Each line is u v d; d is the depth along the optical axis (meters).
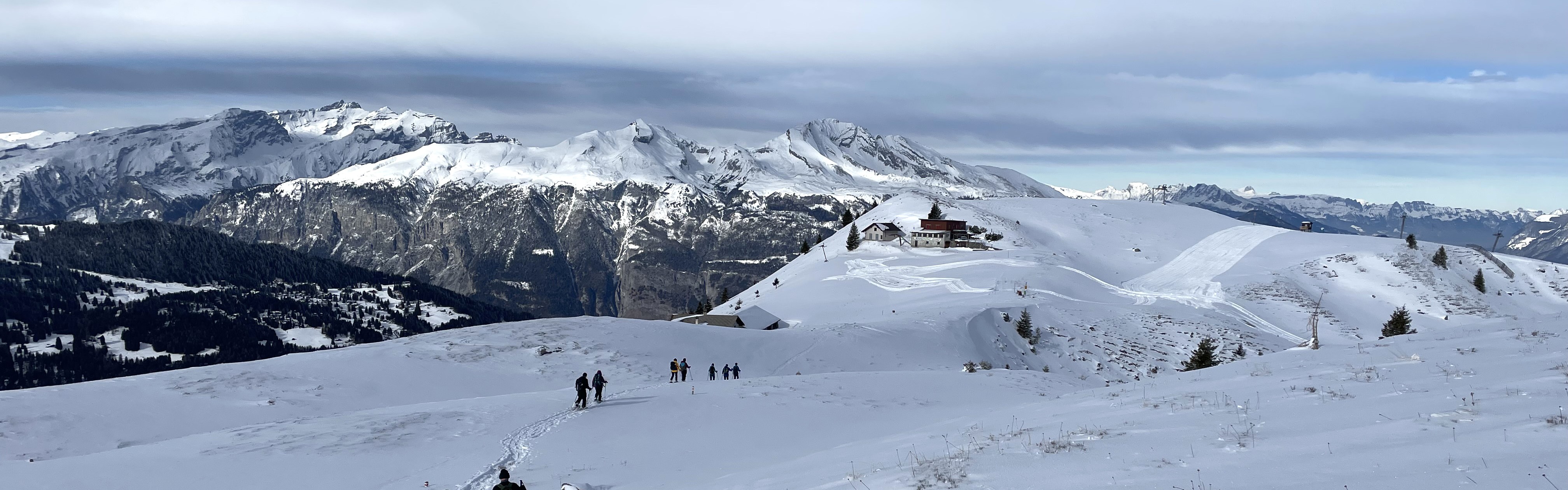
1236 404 22.75
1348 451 14.98
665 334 73.81
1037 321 101.19
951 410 38.59
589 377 60.12
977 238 182.88
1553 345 28.33
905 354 76.12
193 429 43.31
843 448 26.50
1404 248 155.38
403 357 61.03
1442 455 13.83
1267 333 106.31
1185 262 168.00
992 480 16.09
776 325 102.50
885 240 186.00
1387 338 43.47
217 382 51.25
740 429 33.41
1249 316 119.38
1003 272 143.50
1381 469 13.43
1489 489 11.57
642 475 25.83
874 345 77.19
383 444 31.23
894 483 17.12
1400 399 20.11
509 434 32.81
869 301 129.75
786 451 29.00
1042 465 16.98
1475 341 33.03
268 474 27.41
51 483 26.30
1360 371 27.16
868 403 40.12
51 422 41.44
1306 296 131.12
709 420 34.88
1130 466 15.82
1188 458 16.06
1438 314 125.25
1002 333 93.19
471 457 29.02
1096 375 86.38
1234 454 15.91
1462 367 25.25
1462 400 18.84
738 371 60.94
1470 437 14.82
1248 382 28.84
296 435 32.97
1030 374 54.94
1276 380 27.94
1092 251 182.75
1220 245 178.88
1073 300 120.19
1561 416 15.30
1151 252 181.50
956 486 16.03
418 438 32.34
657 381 60.12
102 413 43.59
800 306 132.75
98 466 28.53
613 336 71.62
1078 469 16.17
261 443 31.83
